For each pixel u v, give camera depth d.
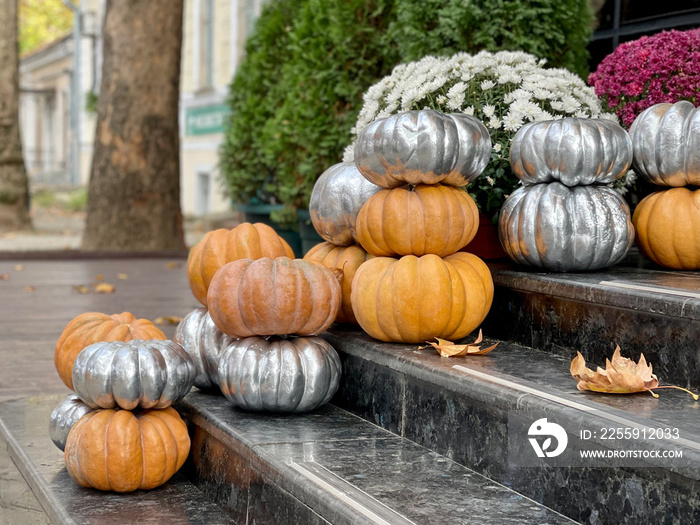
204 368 3.50
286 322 3.13
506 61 4.12
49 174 39.22
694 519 1.91
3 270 10.71
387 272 3.14
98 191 12.69
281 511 2.57
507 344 3.29
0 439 3.79
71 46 36.44
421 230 3.12
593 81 4.39
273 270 3.14
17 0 15.60
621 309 2.81
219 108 19.66
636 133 3.42
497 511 2.28
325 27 6.90
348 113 6.64
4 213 16.08
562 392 2.47
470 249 3.79
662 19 5.68
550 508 2.30
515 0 5.01
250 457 2.78
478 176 3.60
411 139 3.07
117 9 12.38
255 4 17.89
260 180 8.52
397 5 6.20
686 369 2.58
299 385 3.13
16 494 3.44
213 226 17.16
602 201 3.29
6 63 15.59
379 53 6.57
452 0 5.01
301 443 2.86
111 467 2.94
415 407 2.90
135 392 2.97
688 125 3.30
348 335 3.40
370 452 2.78
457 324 3.12
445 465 2.66
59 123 41.91
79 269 10.88
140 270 10.85
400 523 2.17
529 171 3.35
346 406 3.34
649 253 3.43
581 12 5.20
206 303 3.56
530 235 3.28
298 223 7.69
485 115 3.89
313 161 6.92
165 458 3.04
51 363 5.35
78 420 3.07
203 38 20.69
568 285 3.00
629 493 2.07
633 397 2.43
